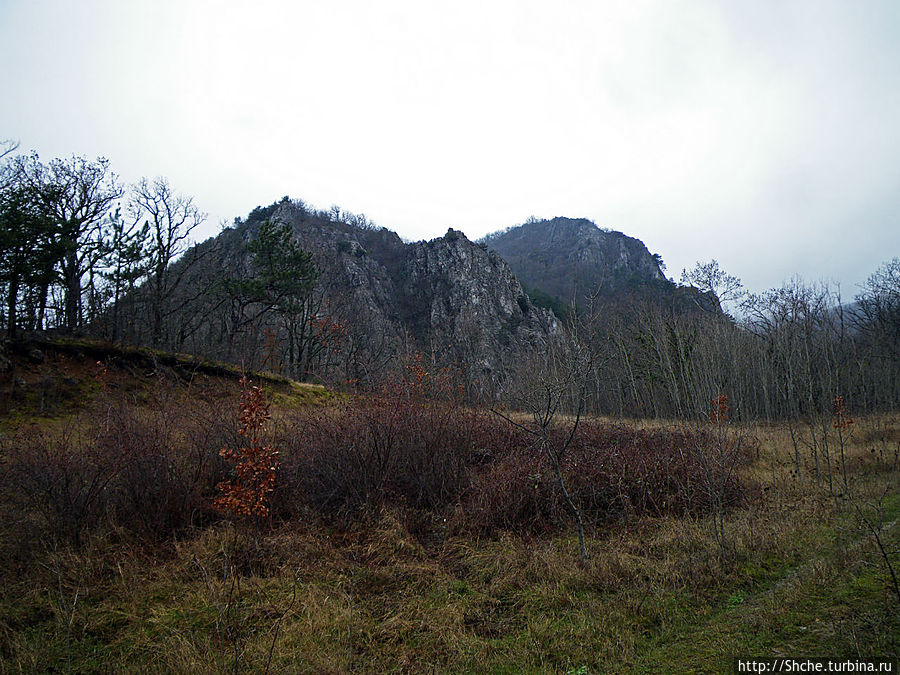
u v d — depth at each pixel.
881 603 4.65
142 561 6.59
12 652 4.81
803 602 4.96
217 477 8.38
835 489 10.20
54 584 5.93
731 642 4.39
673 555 6.73
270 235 28.88
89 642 5.05
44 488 6.92
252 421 6.62
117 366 16.75
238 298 27.80
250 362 20.02
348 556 6.94
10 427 11.57
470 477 9.35
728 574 6.02
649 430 14.34
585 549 6.78
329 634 5.00
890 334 32.50
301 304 31.02
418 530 7.99
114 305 23.25
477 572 6.58
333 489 8.56
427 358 18.28
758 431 18.47
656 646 4.59
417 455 9.45
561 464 9.68
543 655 4.57
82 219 23.53
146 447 7.80
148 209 27.77
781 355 20.09
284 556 6.70
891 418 21.12
